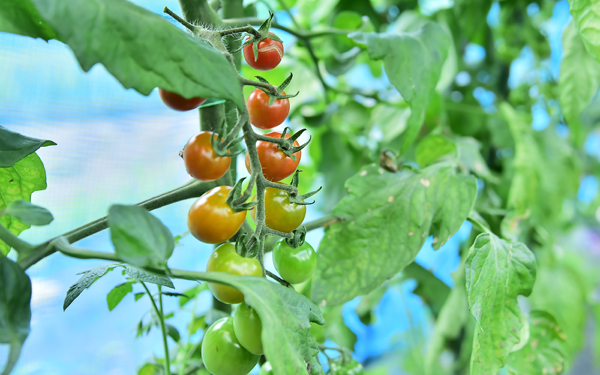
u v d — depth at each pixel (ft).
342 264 1.53
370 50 1.45
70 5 0.93
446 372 2.66
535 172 2.21
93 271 1.28
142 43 0.97
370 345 3.57
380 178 1.57
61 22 0.92
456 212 1.55
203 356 1.24
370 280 1.52
